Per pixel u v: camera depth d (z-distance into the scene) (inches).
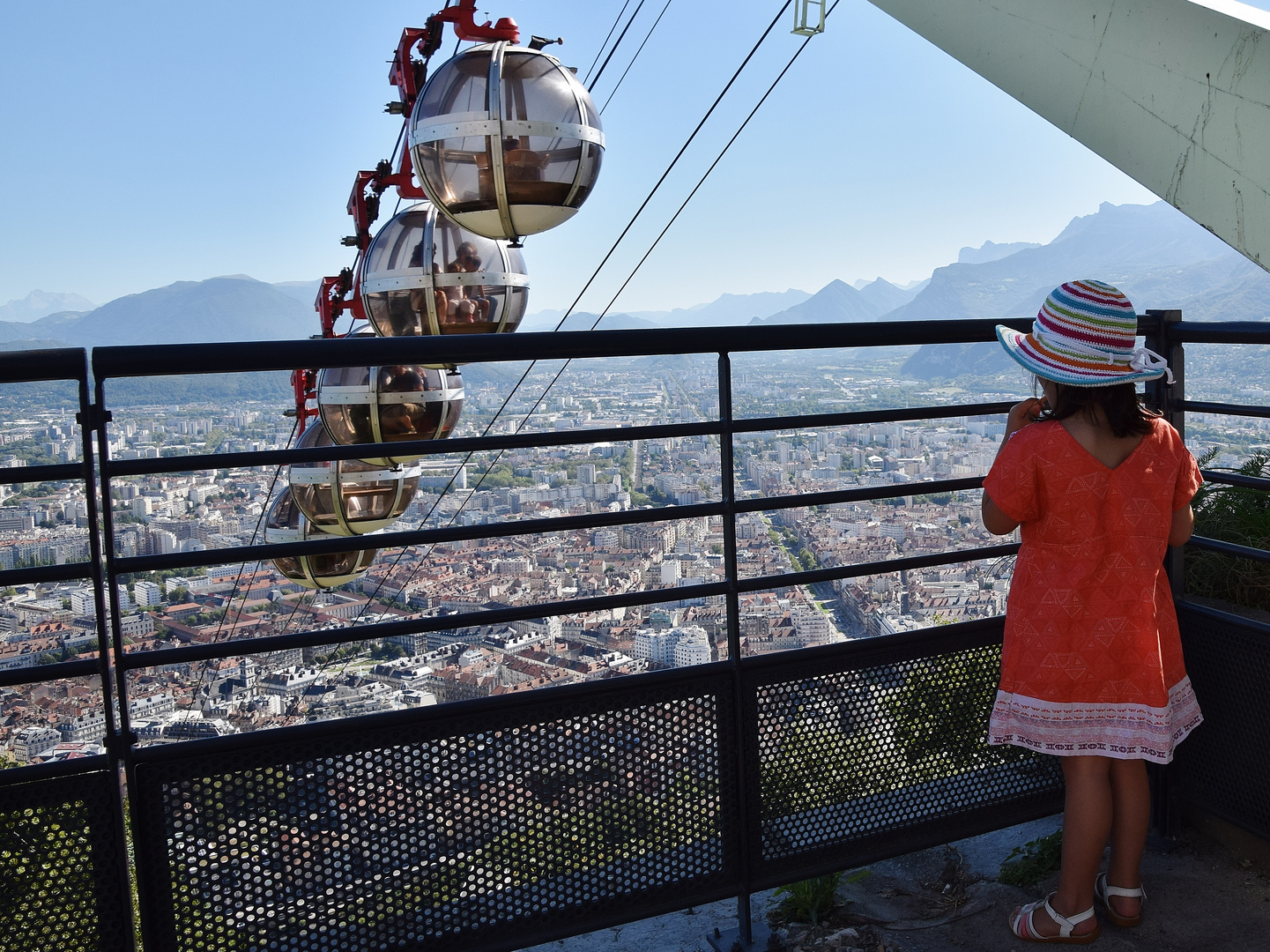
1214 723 91.9
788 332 79.4
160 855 65.2
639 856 78.8
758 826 82.6
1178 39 75.1
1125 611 73.3
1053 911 78.5
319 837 69.2
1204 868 90.4
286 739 67.2
